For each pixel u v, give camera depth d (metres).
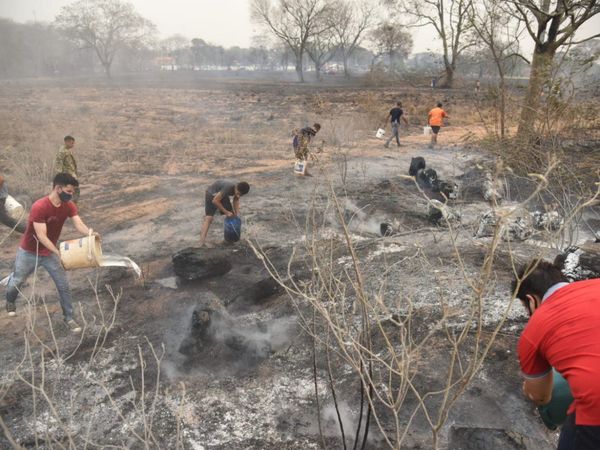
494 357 3.99
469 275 5.17
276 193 10.32
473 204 8.14
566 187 7.08
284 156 14.81
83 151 14.69
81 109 27.11
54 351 4.68
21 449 2.17
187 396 3.95
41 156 12.56
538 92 9.34
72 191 4.81
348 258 6.00
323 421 3.62
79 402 3.94
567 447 2.13
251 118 23.45
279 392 3.96
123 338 4.89
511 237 6.00
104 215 9.25
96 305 5.63
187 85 52.56
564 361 1.99
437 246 6.16
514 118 9.91
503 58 10.28
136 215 9.20
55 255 4.96
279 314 5.18
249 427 3.61
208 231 8.24
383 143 17.00
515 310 4.54
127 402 3.92
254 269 6.52
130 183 11.67
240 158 14.55
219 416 3.73
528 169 7.97
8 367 4.43
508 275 5.12
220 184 7.31
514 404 3.55
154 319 5.25
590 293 2.08
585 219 6.96
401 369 2.23
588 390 1.90
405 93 36.28
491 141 9.20
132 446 3.46
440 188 8.62
